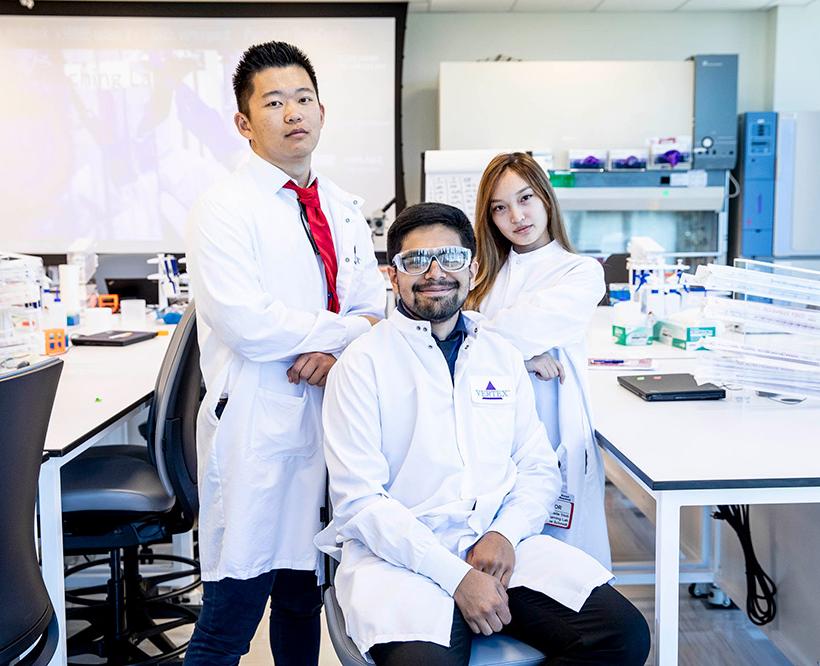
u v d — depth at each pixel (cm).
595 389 221
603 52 583
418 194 589
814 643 195
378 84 544
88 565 254
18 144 544
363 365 154
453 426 154
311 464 171
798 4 564
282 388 168
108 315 329
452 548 146
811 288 200
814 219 536
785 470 148
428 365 156
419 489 151
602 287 194
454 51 580
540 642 139
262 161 171
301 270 173
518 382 164
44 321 286
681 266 297
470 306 201
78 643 221
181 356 191
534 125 530
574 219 544
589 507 184
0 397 120
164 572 283
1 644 128
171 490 198
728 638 238
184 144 546
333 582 171
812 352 203
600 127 531
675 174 528
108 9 533
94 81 539
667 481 142
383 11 538
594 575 140
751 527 226
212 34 538
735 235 554
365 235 190
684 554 273
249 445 164
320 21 538
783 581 209
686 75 528
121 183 548
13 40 535
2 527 125
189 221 168
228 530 163
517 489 158
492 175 192
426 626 129
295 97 166
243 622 169
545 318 181
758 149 529
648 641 135
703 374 206
